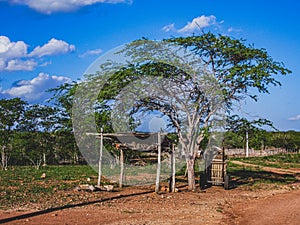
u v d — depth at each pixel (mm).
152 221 12117
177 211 13930
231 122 20547
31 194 16828
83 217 12367
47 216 12383
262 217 13117
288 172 31953
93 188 18141
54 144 33719
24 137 32438
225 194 18688
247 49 19562
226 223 12086
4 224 11203
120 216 12727
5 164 32656
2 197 15773
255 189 20812
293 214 13633
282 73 19688
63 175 24625
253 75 18984
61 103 32188
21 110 32219
